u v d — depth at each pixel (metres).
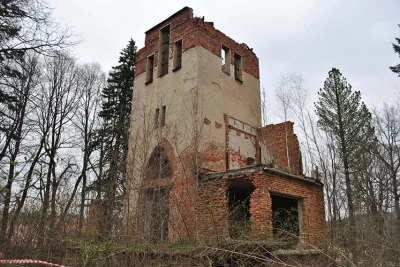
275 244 10.27
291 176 14.45
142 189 10.25
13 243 8.36
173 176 15.80
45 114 23.52
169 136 17.44
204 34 19.28
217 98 18.77
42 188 10.14
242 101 20.47
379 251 7.20
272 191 13.51
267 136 20.44
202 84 18.06
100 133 25.12
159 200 10.48
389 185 21.86
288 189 14.35
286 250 10.21
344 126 23.97
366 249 7.65
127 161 12.22
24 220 8.79
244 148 19.48
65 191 10.57
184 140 16.86
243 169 13.84
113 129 23.98
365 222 8.87
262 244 9.43
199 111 17.31
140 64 21.92
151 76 21.20
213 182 14.54
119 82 28.05
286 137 19.64
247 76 21.56
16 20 10.51
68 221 9.95
